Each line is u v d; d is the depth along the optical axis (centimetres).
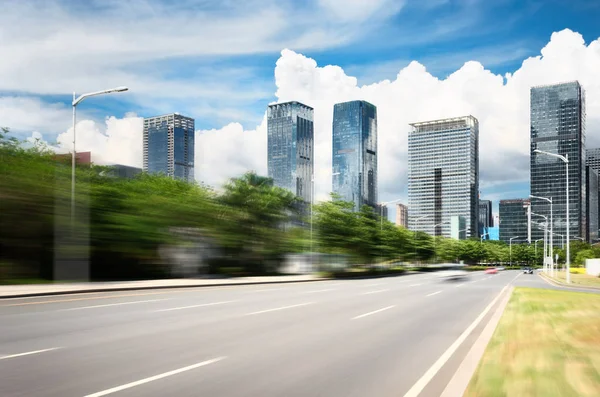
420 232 8788
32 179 2798
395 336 1146
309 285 3127
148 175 4191
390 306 1831
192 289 2527
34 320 1299
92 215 3003
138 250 3228
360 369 818
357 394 680
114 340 1027
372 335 1153
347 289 2745
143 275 3347
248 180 4519
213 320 1345
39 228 2753
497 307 1844
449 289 2905
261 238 4459
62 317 1362
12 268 2655
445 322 1403
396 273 6194
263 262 4541
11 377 727
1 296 1858
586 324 1314
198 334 1116
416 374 790
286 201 4847
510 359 856
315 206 5384
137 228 3195
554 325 1294
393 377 770
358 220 5806
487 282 4119
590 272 7238
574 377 727
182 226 3597
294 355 914
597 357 872
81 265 2922
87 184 3062
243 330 1184
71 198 2841
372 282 3706
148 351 922
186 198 3775
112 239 3067
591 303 1955
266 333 1148
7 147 2900
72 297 1953
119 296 2023
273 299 2005
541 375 738
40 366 795
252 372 782
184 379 732
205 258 3969
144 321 1304
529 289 2911
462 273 6191
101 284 2534
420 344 1048
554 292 2669
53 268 2805
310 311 1602
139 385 697
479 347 991
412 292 2595
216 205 4053
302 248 4978
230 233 4112
